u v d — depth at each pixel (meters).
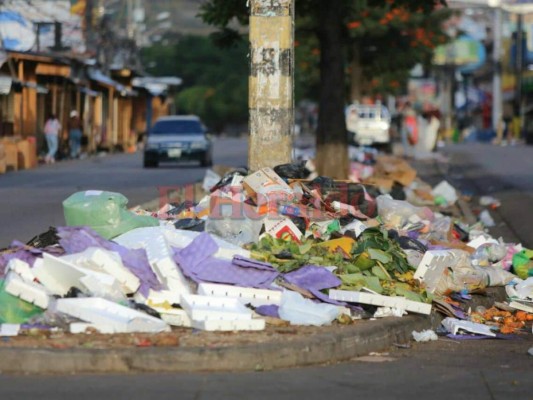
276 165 25.12
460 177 58.97
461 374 14.71
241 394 13.10
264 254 18.06
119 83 101.06
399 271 19.42
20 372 14.09
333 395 13.22
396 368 15.00
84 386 13.36
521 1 161.12
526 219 36.28
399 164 44.59
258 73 25.17
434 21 89.75
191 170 61.59
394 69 92.62
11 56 65.50
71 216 18.78
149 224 19.23
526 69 158.50
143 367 14.15
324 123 43.19
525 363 15.66
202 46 188.38
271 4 25.08
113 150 93.50
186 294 16.55
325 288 17.70
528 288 21.66
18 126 68.25
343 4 43.88
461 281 20.55
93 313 15.54
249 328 15.77
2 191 43.94
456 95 187.00
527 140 126.62
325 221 21.78
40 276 16.55
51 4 80.25
